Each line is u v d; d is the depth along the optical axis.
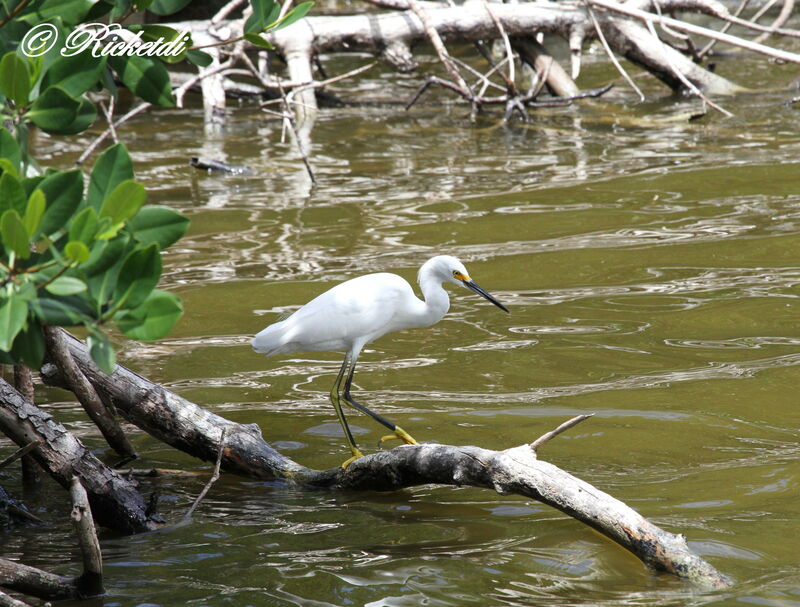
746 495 8.30
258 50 29.19
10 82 5.26
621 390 10.97
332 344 10.10
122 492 8.16
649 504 8.16
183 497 8.86
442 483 8.21
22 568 6.65
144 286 5.00
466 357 12.26
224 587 6.95
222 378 11.73
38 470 9.26
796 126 25.44
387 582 6.97
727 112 26.77
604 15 29.38
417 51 39.00
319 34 28.55
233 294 14.54
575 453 9.37
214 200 20.03
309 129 27.03
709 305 13.74
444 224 17.98
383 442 9.98
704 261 15.65
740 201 18.94
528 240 16.95
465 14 28.75
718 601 6.51
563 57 36.19
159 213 5.45
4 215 4.46
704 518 7.84
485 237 17.17
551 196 19.73
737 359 11.83
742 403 10.52
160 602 6.73
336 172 22.31
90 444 10.03
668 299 14.05
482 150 24.17
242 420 10.52
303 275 15.28
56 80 5.79
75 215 5.23
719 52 35.84
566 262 15.80
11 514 8.32
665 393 10.84
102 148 24.77
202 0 31.91
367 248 16.62
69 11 5.88
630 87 31.69
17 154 5.27
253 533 7.96
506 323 13.41
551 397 10.86
